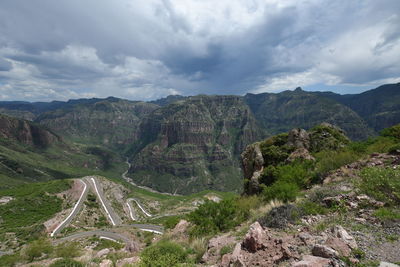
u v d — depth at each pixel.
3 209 110.56
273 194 14.84
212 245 10.23
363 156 18.91
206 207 15.46
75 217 103.94
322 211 10.30
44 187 144.00
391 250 5.88
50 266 15.44
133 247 17.77
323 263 5.39
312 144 29.34
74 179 168.75
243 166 33.78
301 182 18.05
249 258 7.09
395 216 7.95
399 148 17.00
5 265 29.22
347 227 8.09
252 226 8.52
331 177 16.45
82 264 15.09
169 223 25.20
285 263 6.12
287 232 8.77
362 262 5.38
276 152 29.23
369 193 10.27
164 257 9.58
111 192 166.00
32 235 77.25
